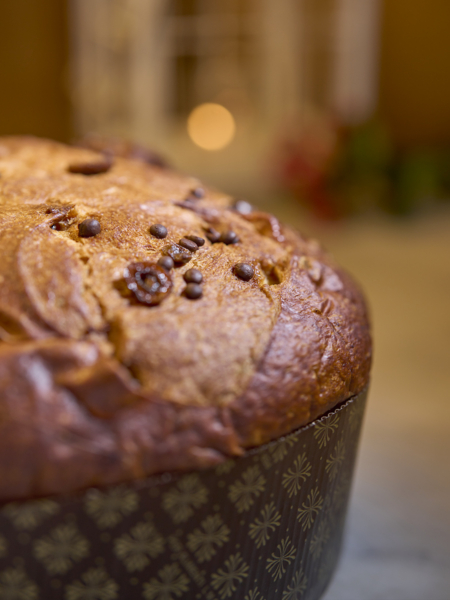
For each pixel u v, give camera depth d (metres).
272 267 0.24
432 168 0.63
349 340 0.23
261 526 0.21
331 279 0.25
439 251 0.65
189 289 0.21
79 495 0.19
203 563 0.20
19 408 0.19
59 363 0.19
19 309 0.20
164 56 0.80
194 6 0.79
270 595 0.22
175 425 0.19
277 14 0.79
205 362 0.20
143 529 0.19
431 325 0.49
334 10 0.77
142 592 0.20
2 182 0.25
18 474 0.19
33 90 0.78
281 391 0.21
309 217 0.61
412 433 0.35
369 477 0.32
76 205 0.23
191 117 0.81
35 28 0.76
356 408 0.23
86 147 0.32
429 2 0.74
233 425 0.20
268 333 0.21
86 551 0.19
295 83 0.81
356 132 0.59
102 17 0.77
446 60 0.75
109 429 0.19
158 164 0.33
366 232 0.68
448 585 0.26
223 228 0.25
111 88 0.80
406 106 0.78
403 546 0.28
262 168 0.69
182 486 0.19
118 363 0.19
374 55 0.77
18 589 0.19
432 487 0.31
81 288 0.21
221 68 0.80
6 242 0.21
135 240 0.22
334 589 0.26
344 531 0.28
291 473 0.21
